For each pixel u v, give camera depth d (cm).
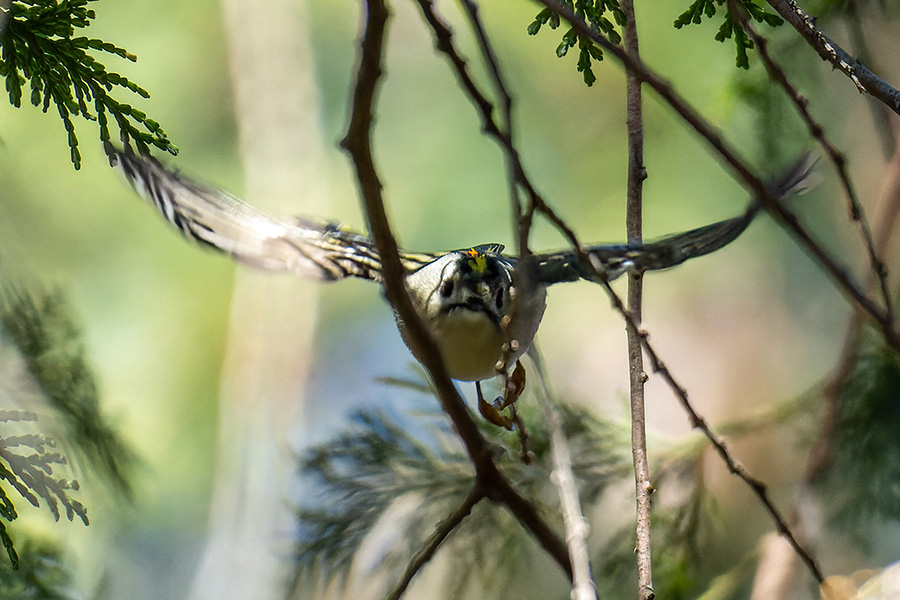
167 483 1627
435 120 1703
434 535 607
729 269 1720
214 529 1630
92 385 880
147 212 1650
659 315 1744
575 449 983
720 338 1711
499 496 603
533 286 586
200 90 1806
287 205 1822
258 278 1736
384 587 966
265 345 1734
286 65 1848
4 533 650
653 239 659
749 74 965
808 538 916
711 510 978
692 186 1542
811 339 1672
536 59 1647
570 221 1639
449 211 1658
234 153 1842
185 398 1681
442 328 764
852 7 874
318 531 957
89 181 1602
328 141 1883
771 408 1002
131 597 1472
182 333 1692
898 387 943
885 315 517
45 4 636
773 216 476
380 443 994
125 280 1661
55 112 1537
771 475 1199
